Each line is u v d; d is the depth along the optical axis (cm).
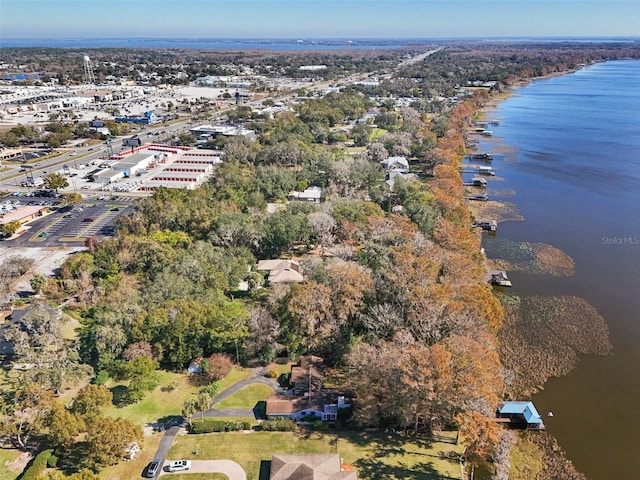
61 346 7919
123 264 10219
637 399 7481
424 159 19550
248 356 8050
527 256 11988
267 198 15338
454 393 6119
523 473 6206
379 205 13838
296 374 7538
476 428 5847
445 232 11000
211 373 7694
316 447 6406
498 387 6600
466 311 7600
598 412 7219
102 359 7519
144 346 7681
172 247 11025
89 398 6391
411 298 7788
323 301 7969
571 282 10806
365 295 8275
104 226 13400
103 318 7938
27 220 13712
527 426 6906
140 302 8494
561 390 7662
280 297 8500
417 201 12950
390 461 6169
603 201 15600
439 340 7131
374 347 7219
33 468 5803
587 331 9112
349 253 10500
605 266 11481
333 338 8012
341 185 15775
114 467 6034
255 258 11369
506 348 8669
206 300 8531
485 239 12988
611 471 6244
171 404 7188
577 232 13362
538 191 16588
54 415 6000
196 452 6294
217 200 13688
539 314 9644
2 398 6894
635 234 13150
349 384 7550
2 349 8044
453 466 6131
